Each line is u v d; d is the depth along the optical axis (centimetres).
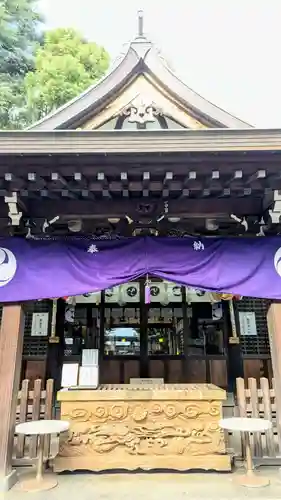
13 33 1694
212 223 522
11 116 1512
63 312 899
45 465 482
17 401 486
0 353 462
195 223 533
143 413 483
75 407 484
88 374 526
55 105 1538
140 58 618
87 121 609
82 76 1600
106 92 602
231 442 571
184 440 475
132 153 404
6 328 471
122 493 405
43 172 429
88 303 908
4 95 1506
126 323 895
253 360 866
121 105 615
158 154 407
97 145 402
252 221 516
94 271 490
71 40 1791
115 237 520
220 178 450
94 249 500
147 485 427
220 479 443
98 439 475
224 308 899
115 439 475
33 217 504
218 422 474
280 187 448
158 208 512
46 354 863
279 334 473
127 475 456
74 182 456
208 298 892
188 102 613
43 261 493
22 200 482
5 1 1780
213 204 512
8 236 501
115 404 486
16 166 420
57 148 400
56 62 1592
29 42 1781
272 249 498
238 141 402
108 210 511
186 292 898
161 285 898
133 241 504
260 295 480
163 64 621
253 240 502
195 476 453
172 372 860
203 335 888
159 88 625
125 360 867
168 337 888
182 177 448
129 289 902
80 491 411
